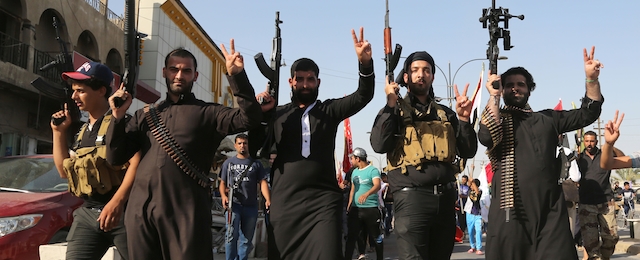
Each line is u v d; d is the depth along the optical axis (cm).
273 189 405
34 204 541
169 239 339
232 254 725
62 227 552
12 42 1600
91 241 389
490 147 413
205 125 355
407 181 418
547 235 399
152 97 1903
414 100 439
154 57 2306
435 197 414
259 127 409
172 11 2448
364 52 392
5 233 503
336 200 399
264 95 392
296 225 390
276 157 409
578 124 437
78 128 432
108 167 385
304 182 393
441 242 424
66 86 416
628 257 984
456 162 439
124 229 384
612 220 734
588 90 434
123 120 353
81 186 382
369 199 845
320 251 379
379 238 852
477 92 582
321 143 402
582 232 755
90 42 2003
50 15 1769
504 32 427
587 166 752
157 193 341
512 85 431
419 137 421
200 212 347
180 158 345
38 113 1666
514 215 403
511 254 404
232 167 738
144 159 352
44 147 1861
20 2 1633
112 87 413
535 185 403
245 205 734
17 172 642
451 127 432
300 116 408
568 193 872
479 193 1101
